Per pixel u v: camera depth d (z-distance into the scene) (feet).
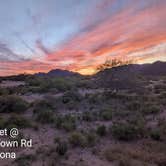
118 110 53.11
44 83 113.80
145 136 34.24
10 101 54.49
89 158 25.45
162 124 40.09
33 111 51.21
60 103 60.70
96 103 63.57
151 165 23.59
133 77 119.55
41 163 23.32
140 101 65.36
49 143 30.42
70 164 23.36
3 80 181.78
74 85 118.32
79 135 30.66
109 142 32.04
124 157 25.07
